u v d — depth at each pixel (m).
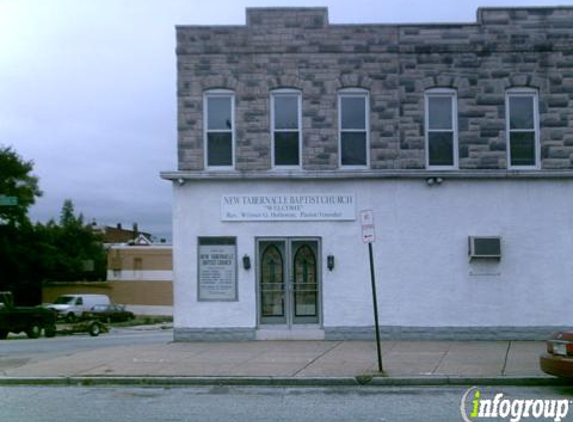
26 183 50.78
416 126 18.06
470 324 17.67
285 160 18.22
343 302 17.77
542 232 17.81
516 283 17.73
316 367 13.60
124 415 9.89
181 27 18.27
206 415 9.85
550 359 11.10
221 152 18.30
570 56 18.14
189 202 18.03
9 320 29.12
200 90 18.22
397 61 18.17
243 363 14.20
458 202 17.86
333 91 18.14
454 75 18.11
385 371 13.06
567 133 18.03
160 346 17.02
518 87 18.16
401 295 17.73
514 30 18.20
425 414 9.87
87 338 28.91
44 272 51.75
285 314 17.97
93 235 58.78
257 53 18.23
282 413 9.98
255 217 17.92
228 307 17.86
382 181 17.89
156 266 51.66
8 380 13.02
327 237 17.86
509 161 18.09
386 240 17.81
